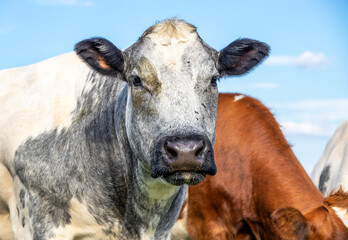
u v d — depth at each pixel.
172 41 7.63
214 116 7.66
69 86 8.86
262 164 11.35
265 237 11.24
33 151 8.50
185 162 6.84
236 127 11.80
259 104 12.21
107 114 8.34
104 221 8.27
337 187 14.46
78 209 8.22
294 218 9.83
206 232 11.80
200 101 7.39
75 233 8.29
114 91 8.45
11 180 8.98
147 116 7.46
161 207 8.30
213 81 7.70
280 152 11.41
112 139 8.28
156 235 8.54
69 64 9.16
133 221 8.30
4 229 9.43
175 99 7.27
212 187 11.72
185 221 11.97
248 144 11.61
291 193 10.84
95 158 8.23
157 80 7.41
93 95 8.51
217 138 11.85
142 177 7.99
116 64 8.05
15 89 9.48
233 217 11.59
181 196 8.77
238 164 11.61
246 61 8.48
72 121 8.47
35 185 8.40
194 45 7.66
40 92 9.02
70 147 8.31
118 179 8.23
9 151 8.75
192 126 7.06
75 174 8.21
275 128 11.79
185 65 7.46
